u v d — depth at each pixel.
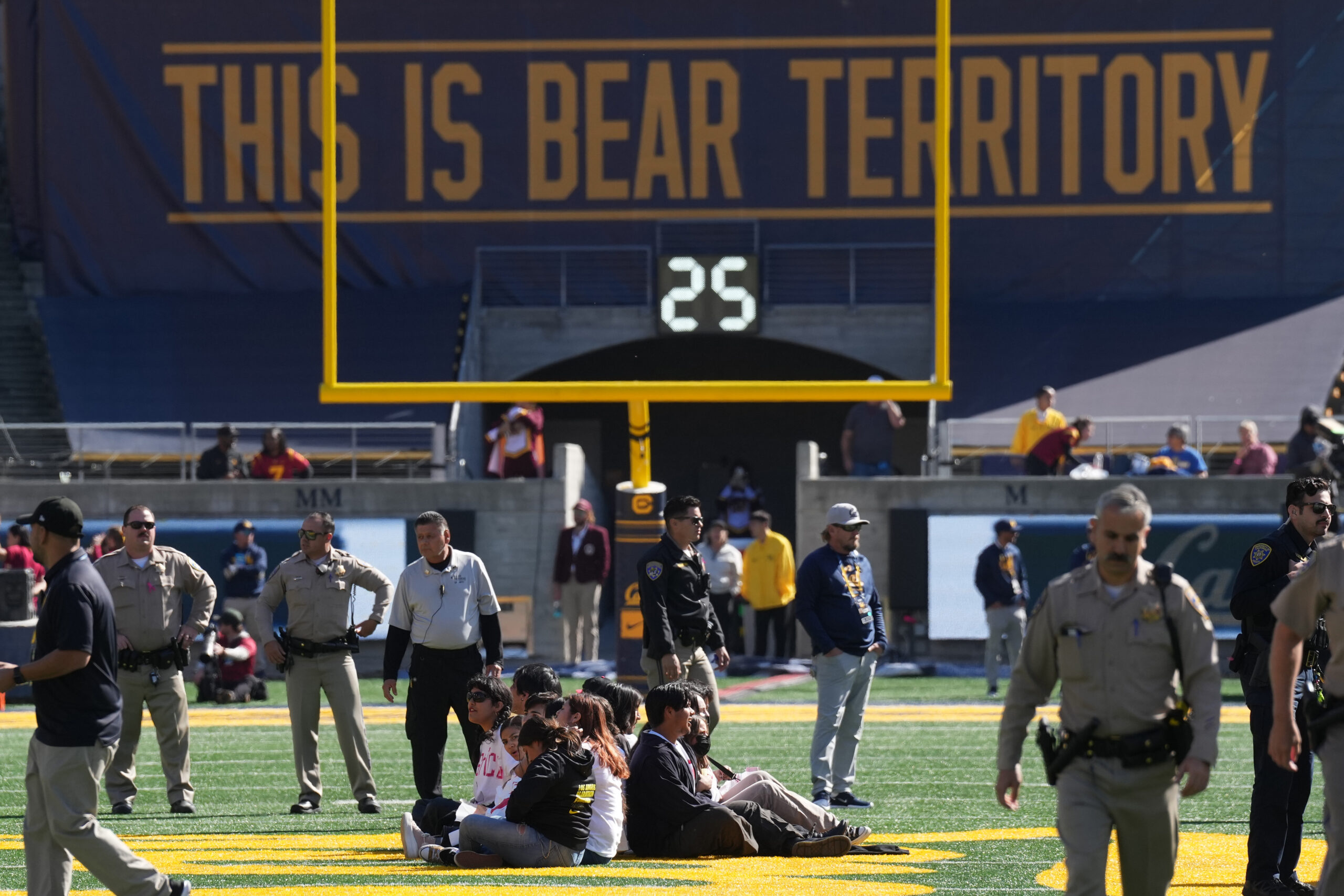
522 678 25.86
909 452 91.38
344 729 30.89
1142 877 16.17
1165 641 15.77
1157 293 83.44
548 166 85.00
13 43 86.62
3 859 24.25
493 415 89.62
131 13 85.06
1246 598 21.05
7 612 53.97
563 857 22.80
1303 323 81.19
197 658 60.09
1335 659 17.17
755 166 84.62
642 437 37.12
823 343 83.44
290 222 85.12
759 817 24.22
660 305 82.69
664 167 84.75
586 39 84.75
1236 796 32.25
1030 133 83.62
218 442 68.56
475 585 29.33
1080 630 15.89
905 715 49.56
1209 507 65.31
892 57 84.12
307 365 80.44
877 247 84.25
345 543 66.94
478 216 85.12
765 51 84.44
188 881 19.59
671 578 30.28
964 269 84.06
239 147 84.94
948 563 66.44
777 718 48.50
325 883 20.80
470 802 26.75
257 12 84.81
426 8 85.12
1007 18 83.69
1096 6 83.38
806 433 93.25
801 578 31.23
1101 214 83.50
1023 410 77.31
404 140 85.00
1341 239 83.00
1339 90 82.56
